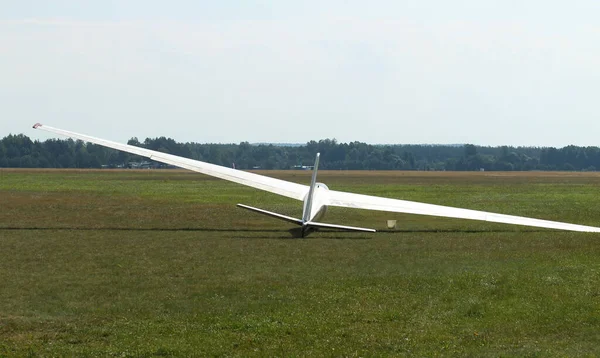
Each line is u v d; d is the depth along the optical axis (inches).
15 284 721.6
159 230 1171.9
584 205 1818.4
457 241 1064.2
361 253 936.9
